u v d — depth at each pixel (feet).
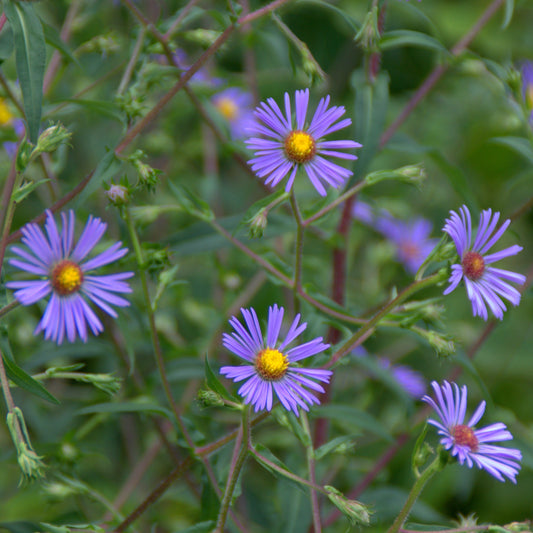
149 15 4.17
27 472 3.50
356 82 3.84
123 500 4.00
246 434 3.58
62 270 3.50
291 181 3.62
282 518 3.80
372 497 3.95
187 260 4.40
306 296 3.75
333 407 3.84
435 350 3.64
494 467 3.55
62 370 3.60
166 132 4.19
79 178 4.24
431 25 3.85
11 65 4.15
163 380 3.68
